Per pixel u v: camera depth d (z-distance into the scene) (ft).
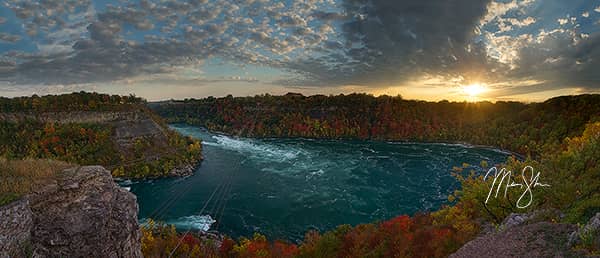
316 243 124.67
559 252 43.42
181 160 347.77
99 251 46.21
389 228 125.39
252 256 125.90
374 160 361.71
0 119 388.37
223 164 360.28
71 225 44.16
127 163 345.72
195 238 147.95
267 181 283.18
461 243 77.66
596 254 39.22
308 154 407.64
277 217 199.82
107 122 426.10
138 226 57.52
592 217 46.52
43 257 42.11
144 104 533.96
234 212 209.67
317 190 252.21
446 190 247.09
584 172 80.28
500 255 49.85
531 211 72.59
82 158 348.59
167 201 239.30
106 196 50.62
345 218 197.06
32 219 42.06
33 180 46.34
